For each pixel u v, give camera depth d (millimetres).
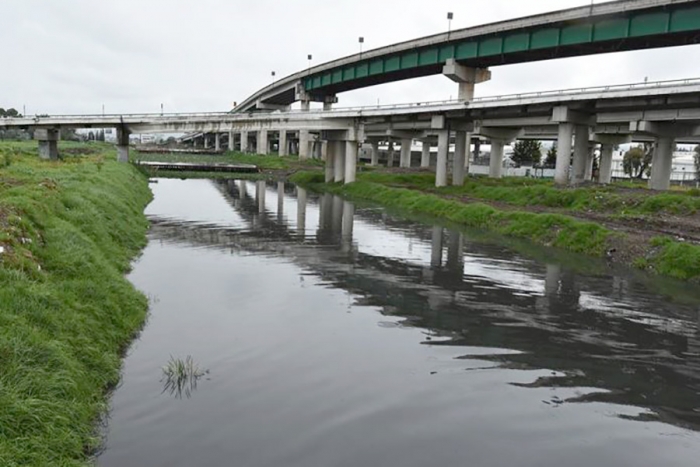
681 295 21875
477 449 10125
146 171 83750
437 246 32438
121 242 26172
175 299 19047
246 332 15969
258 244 31312
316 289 21281
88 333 13086
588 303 20453
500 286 22781
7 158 44875
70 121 75250
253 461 9414
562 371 14039
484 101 57625
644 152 110250
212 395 11867
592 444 10500
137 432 10250
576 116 54250
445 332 16734
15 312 11680
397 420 11094
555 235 33969
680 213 37719
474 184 64625
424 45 76562
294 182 85875
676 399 12633
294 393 12125
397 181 74688
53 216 20406
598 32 58188
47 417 9344
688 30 51156
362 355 14578
